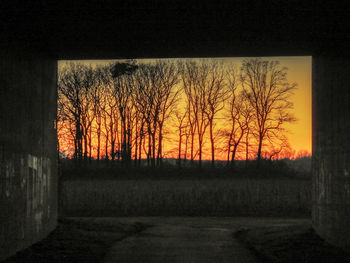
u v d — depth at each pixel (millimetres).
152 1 9898
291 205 31125
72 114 48875
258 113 59125
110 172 55094
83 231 17328
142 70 60062
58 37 12820
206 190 36719
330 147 13125
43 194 14844
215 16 10945
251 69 59875
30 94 13078
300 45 13797
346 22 11047
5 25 10477
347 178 11266
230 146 60094
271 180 48875
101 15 10805
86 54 15164
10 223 10914
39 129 14250
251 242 15359
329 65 13211
